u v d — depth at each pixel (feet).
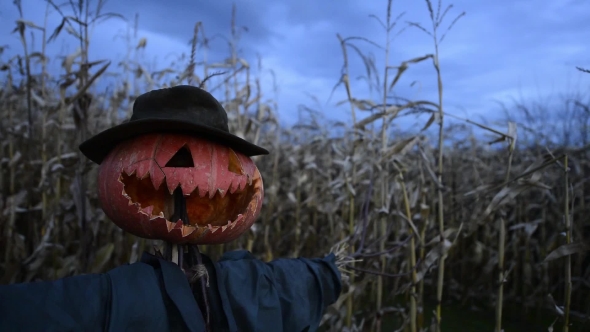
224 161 5.56
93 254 10.83
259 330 5.27
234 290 5.32
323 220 20.22
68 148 17.79
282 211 20.04
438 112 10.42
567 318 8.87
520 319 17.03
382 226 13.07
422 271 10.11
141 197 5.55
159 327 4.65
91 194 13.97
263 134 20.65
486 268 15.67
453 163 22.66
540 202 18.80
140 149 5.34
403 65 11.34
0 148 16.67
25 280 11.88
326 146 20.72
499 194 9.40
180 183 5.19
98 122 18.29
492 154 22.72
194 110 5.53
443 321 16.78
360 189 15.20
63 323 4.12
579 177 17.13
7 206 13.41
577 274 16.76
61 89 12.53
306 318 5.77
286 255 20.17
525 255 17.15
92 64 10.73
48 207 13.60
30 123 12.69
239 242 15.65
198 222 5.90
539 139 20.21
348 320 11.84
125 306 4.47
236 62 17.28
